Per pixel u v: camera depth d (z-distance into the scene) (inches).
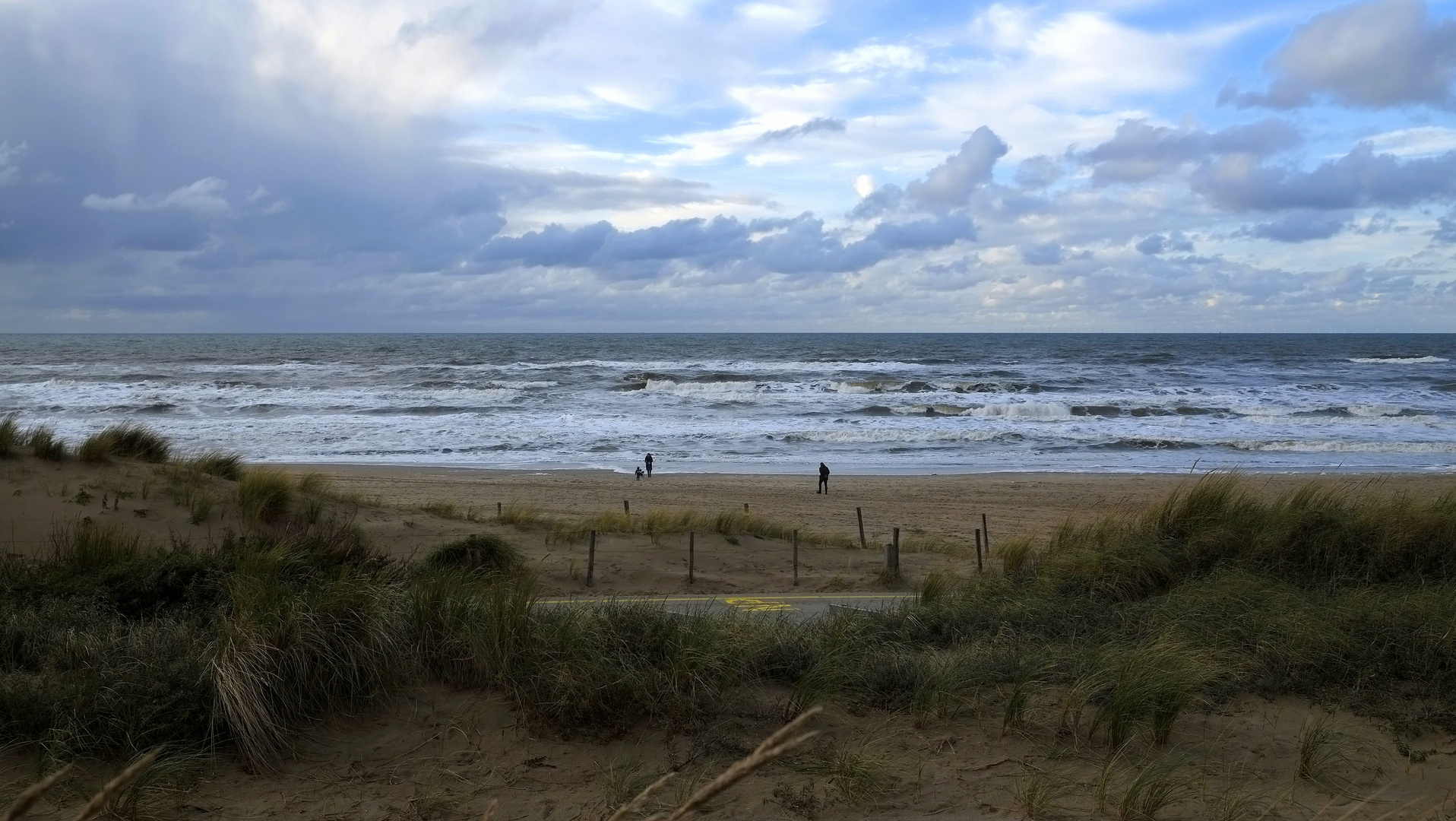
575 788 183.6
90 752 183.5
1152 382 2571.4
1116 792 184.1
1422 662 238.7
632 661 224.4
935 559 592.4
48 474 518.3
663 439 1523.1
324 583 249.6
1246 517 381.7
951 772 192.5
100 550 333.4
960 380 2623.0
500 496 941.8
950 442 1515.7
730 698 220.1
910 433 1568.7
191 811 170.7
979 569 479.8
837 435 1546.5
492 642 226.2
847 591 466.9
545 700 209.8
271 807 173.6
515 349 5078.7
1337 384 2509.8
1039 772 191.2
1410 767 194.7
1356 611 269.7
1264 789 185.3
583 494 977.5
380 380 2546.8
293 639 206.2
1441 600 275.7
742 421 1729.8
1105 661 236.2
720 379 2637.8
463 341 7504.9
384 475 1107.3
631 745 200.5
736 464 1314.0
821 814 174.2
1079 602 320.5
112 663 213.9
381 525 555.2
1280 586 310.0
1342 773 192.1
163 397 2021.4
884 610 337.1
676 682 216.8
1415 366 3358.8
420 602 242.2
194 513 491.5
